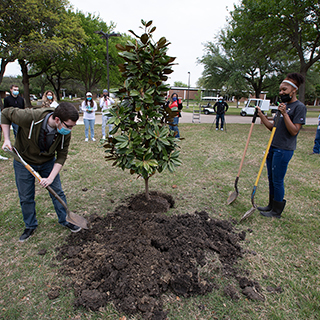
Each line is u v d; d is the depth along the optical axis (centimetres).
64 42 1883
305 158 638
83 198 388
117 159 307
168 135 313
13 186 427
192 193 411
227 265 241
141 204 346
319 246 274
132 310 188
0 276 225
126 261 227
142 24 267
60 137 249
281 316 189
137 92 266
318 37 1213
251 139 899
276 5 1147
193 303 200
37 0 1705
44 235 289
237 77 2383
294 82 294
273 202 338
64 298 203
